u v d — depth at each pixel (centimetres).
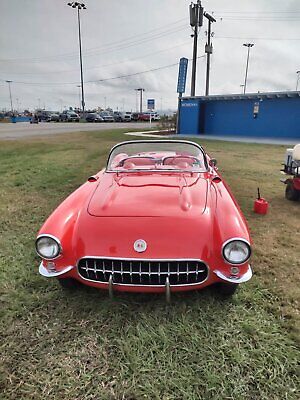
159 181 306
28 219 448
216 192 292
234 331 224
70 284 265
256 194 573
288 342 214
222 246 227
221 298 260
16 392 182
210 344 213
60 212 261
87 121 4612
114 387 185
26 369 197
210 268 229
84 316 242
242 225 240
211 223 243
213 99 1986
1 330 228
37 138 1733
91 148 1252
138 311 246
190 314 242
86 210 262
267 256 336
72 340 220
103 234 234
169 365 197
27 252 346
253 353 205
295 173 505
